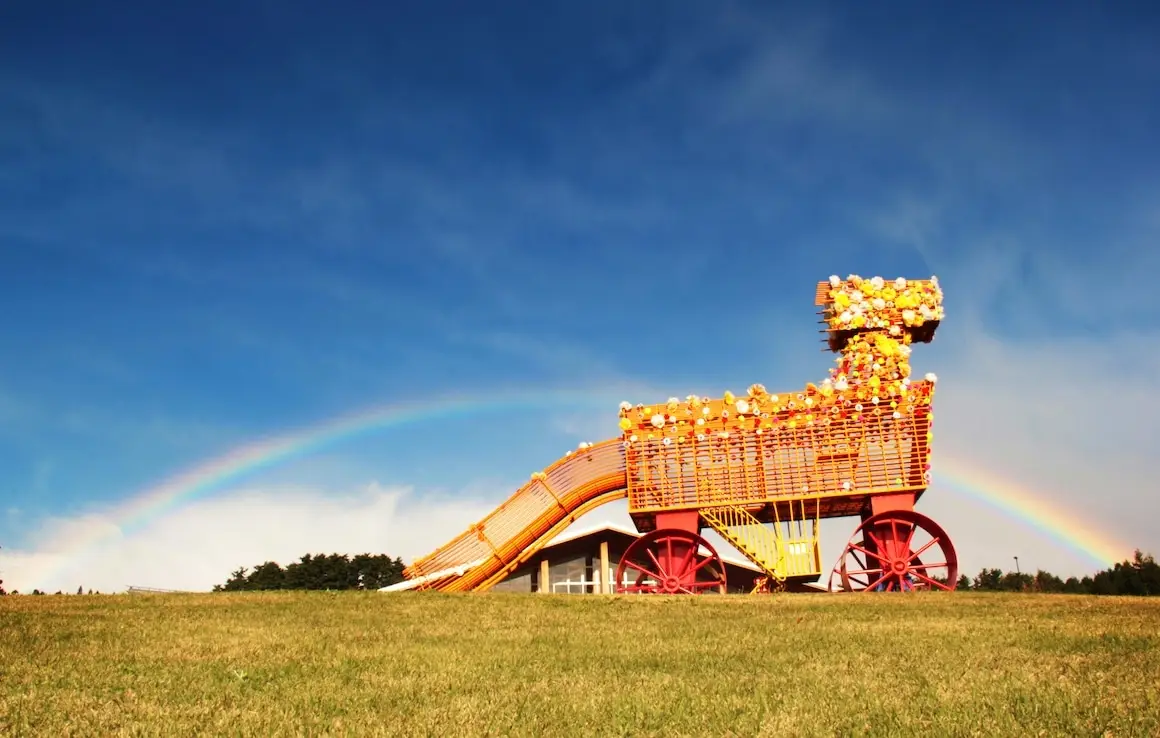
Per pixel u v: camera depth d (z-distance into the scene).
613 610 27.17
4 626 21.66
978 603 28.72
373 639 20.05
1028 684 13.00
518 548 41.25
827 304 42.50
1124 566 82.06
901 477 37.84
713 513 39.44
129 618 23.86
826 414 39.16
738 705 11.99
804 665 15.52
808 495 38.47
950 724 10.66
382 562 91.56
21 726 11.05
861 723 10.86
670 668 15.55
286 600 29.77
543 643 19.47
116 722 11.28
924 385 38.44
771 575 38.28
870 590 37.75
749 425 39.84
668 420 40.62
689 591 39.00
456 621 24.12
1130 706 11.45
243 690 13.50
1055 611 25.73
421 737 10.48
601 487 41.25
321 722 11.27
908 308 41.03
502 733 10.67
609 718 11.43
